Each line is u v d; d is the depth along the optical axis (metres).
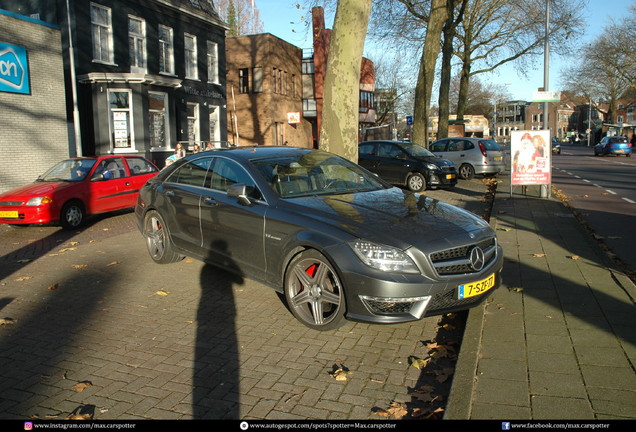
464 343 3.66
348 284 3.81
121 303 5.12
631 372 3.18
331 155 5.84
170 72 21.98
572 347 3.57
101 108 17.64
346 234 3.94
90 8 17.94
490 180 17.59
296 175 5.09
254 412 3.03
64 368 3.67
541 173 11.70
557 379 3.12
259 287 5.54
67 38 17.36
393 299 3.67
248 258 4.85
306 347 3.96
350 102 8.39
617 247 7.28
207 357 3.81
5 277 6.28
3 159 13.35
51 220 9.36
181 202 5.83
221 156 5.57
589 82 57.75
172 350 3.95
